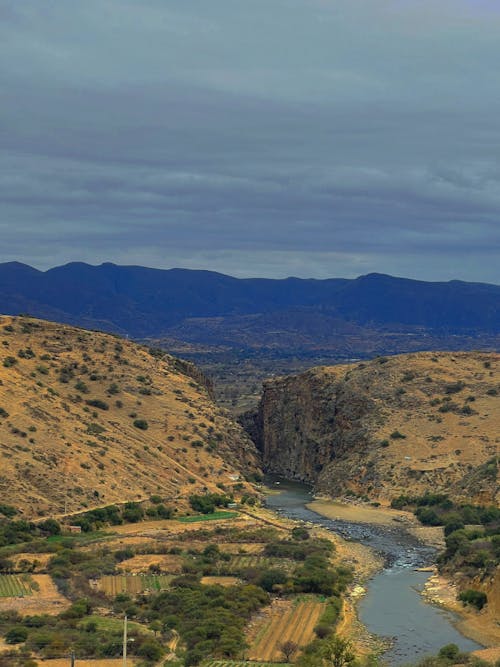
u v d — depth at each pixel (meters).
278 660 131.62
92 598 161.12
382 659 134.88
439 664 125.94
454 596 168.75
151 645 131.00
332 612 155.75
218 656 131.75
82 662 125.19
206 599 156.75
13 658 125.81
